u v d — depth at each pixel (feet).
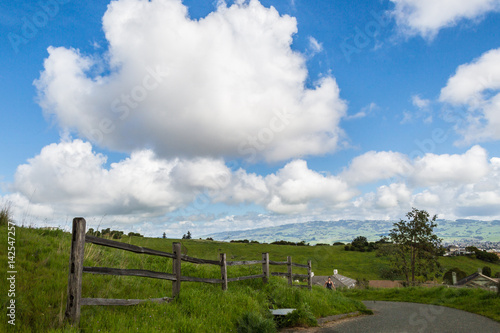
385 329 26.25
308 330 25.91
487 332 24.67
